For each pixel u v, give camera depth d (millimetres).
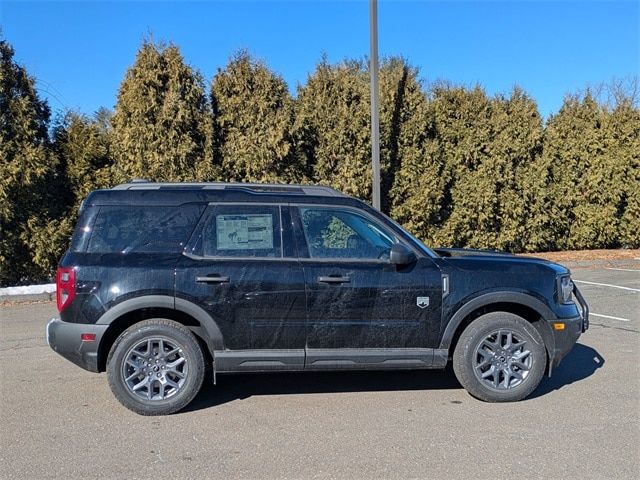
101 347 4711
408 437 4289
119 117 11922
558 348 5082
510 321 5008
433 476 3664
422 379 5754
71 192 12234
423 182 13508
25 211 11477
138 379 4773
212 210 4930
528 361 5039
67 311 4699
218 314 4723
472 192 14234
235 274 4746
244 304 4742
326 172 13055
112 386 4719
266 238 4922
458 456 3955
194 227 4883
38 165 11203
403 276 4895
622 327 8031
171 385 4793
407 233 5117
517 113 14781
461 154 14195
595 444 4137
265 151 12070
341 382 5668
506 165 14484
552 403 5016
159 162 11578
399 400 5129
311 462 3879
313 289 4789
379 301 4855
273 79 12406
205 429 4477
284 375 5906
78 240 4832
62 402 5117
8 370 6148
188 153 11820
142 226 4871
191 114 11867
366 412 4832
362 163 13055
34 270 11852
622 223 16359
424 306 4898
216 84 12359
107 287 4664
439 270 4957
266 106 12180
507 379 5023
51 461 3914
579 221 16062
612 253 15852
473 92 14562
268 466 3824
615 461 3857
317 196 5082
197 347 4809
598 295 10594
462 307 4934
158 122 11602
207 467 3814
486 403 5023
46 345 7262
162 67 11719
